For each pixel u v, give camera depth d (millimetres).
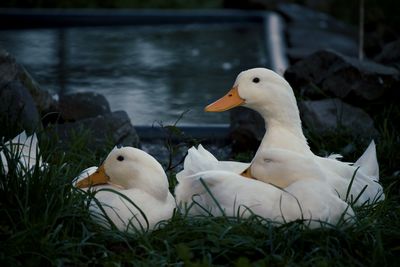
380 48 16172
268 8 20672
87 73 14773
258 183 7605
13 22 19266
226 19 19953
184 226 7379
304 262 6965
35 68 15047
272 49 16141
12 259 6781
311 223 7410
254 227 7254
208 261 6875
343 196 8125
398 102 11273
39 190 7422
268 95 8617
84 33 18516
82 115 11062
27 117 9742
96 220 7445
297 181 7586
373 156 8797
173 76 14672
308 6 21516
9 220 7340
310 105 10758
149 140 11188
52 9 20531
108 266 6805
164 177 7684
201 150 8492
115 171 7773
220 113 12492
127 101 13008
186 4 22031
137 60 15859
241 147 10773
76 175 8312
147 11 19891
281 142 8609
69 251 7008
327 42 17359
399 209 8078
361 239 7387
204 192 7719
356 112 10844
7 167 7906
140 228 7504
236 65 15555
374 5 17328
